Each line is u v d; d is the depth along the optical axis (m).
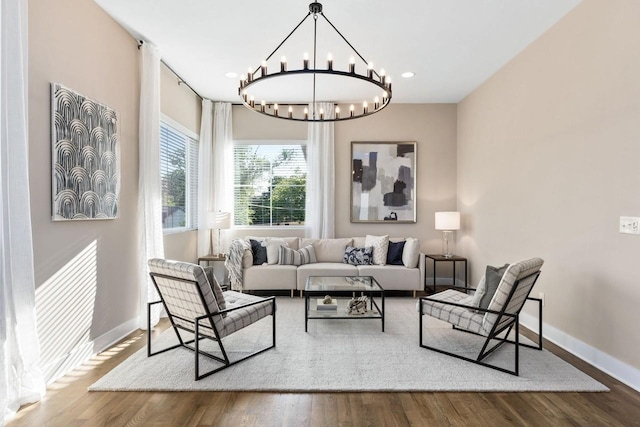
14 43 1.93
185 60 3.92
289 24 3.14
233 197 5.59
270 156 5.65
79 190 2.58
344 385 2.31
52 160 2.35
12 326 1.97
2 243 1.89
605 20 2.56
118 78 3.14
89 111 2.69
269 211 5.65
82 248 2.68
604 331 2.59
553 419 1.97
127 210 3.28
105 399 2.15
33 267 2.17
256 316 2.79
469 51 3.67
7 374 1.96
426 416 2.00
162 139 4.20
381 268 4.69
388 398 2.19
